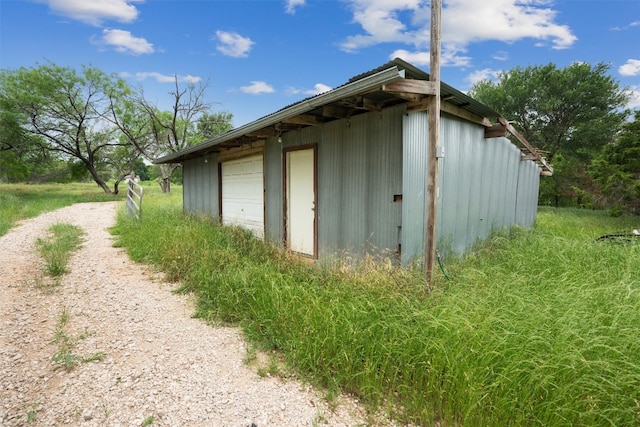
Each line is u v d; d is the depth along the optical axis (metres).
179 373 2.35
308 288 3.31
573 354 1.72
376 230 4.28
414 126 3.95
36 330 3.00
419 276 3.52
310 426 1.84
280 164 6.19
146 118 22.08
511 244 5.14
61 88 19.00
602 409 1.59
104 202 17.77
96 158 23.16
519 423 1.63
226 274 3.89
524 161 7.65
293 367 2.42
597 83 16.20
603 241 4.80
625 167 10.74
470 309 2.37
